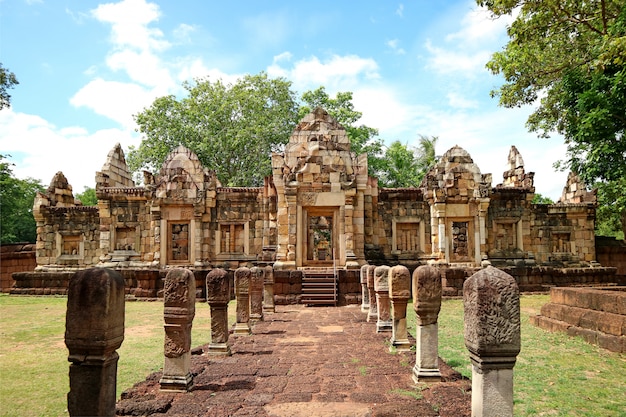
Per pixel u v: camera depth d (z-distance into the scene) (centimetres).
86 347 390
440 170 2080
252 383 623
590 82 1691
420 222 2152
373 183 2139
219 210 2144
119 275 420
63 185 2470
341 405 533
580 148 2066
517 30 1312
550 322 1085
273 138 3152
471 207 2036
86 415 387
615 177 1969
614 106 1611
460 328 1109
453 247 2095
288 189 1902
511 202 2181
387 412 501
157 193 2062
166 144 3117
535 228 2219
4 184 3194
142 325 1244
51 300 1962
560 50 1487
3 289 2502
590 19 1292
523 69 1480
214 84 3219
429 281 627
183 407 528
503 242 2181
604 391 609
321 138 1967
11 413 554
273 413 509
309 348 859
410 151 3425
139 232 2184
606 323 894
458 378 632
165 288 600
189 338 610
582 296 1005
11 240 3709
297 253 1891
